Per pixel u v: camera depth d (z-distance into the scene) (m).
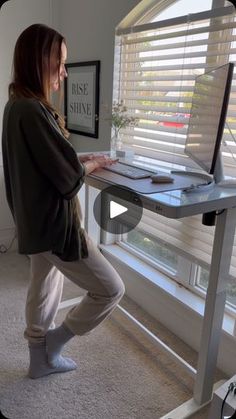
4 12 2.54
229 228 1.34
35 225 1.28
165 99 2.01
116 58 2.23
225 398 1.27
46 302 1.57
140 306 2.32
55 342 1.61
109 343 1.94
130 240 2.55
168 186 1.32
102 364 1.79
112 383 1.67
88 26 2.41
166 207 1.12
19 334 1.96
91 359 1.82
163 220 2.09
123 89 2.28
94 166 1.54
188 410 1.50
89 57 2.44
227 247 1.37
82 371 1.74
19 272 2.65
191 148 1.55
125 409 1.53
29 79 1.26
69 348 1.89
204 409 1.53
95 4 2.31
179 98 1.93
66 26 2.67
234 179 1.42
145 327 2.11
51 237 1.29
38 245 1.30
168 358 1.85
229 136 1.66
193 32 1.78
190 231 1.93
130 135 2.30
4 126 1.29
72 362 1.75
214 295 1.41
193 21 1.75
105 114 2.36
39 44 1.23
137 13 2.06
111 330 2.05
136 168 1.62
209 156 1.22
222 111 1.11
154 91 2.08
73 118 2.69
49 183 1.26
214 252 1.38
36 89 1.27
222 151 1.69
